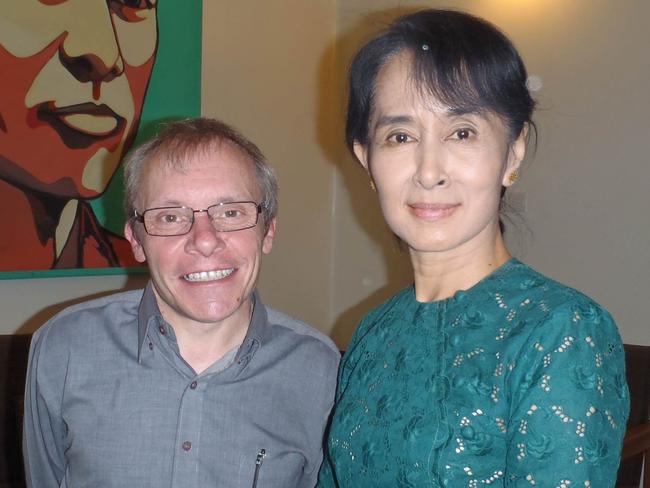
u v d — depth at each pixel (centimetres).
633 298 306
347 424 112
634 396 244
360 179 406
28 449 151
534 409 90
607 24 310
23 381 254
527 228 319
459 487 95
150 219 139
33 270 286
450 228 106
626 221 307
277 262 391
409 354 108
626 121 306
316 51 404
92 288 311
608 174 312
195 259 136
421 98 102
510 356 95
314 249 411
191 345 145
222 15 355
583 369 89
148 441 140
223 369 145
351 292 414
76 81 295
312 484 151
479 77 101
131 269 316
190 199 138
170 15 327
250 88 371
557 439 87
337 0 411
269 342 151
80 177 298
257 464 142
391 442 103
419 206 106
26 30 280
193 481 139
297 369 150
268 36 378
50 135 288
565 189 324
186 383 143
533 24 332
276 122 385
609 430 89
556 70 326
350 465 110
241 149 145
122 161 312
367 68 109
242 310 147
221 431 142
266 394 147
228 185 139
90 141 301
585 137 318
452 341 103
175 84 330
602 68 312
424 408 101
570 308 93
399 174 107
